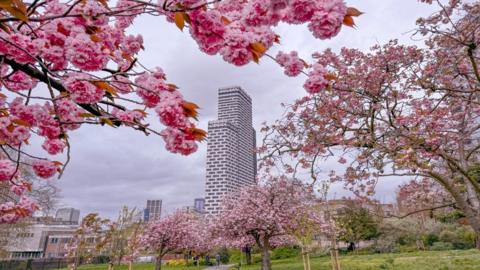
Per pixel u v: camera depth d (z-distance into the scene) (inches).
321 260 914.7
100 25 86.0
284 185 371.6
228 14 74.8
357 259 810.8
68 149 85.5
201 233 1018.1
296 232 581.3
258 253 1387.8
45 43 76.5
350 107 231.9
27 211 141.3
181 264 1440.7
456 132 217.5
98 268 1110.4
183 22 66.0
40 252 2036.2
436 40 215.6
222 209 791.7
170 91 81.4
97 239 734.5
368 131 215.2
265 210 609.9
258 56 69.4
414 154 180.9
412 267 558.9
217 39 66.9
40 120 89.0
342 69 238.1
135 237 793.6
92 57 76.0
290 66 96.0
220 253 1507.1
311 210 600.1
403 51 228.5
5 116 89.9
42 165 103.0
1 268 1181.1
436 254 789.2
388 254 948.0
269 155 263.3
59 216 2517.2
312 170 239.8
